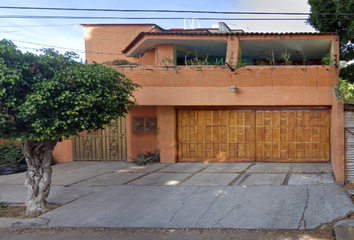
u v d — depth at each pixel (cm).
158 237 487
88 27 1573
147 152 1119
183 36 991
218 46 1101
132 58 1465
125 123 1146
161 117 1052
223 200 627
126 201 653
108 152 1162
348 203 568
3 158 1136
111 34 1564
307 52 1138
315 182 716
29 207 613
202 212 571
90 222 554
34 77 536
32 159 619
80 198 689
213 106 1012
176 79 955
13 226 559
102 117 586
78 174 958
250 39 962
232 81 937
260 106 977
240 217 539
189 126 1048
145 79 962
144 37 1016
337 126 698
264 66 900
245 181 758
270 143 992
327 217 518
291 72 888
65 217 580
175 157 1048
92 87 579
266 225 504
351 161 693
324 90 886
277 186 698
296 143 975
